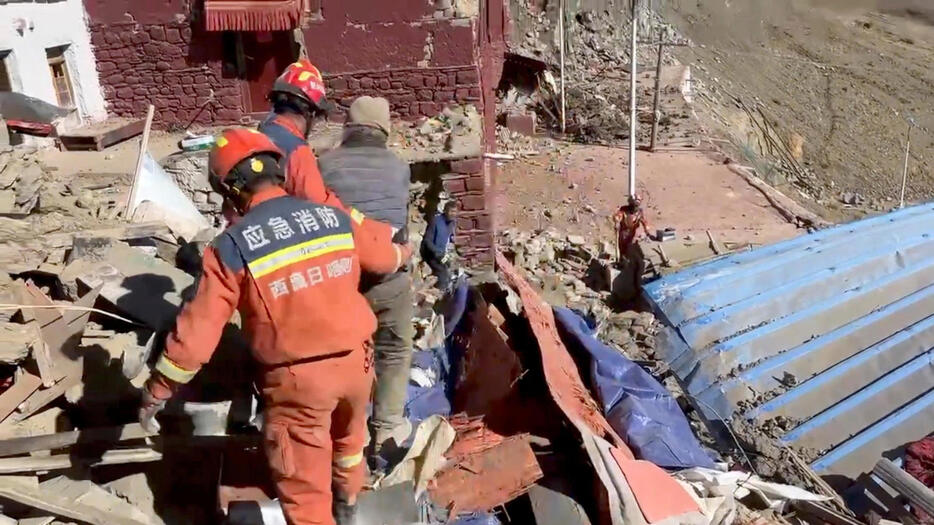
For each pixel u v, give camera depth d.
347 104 12.94
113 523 3.82
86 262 4.89
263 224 3.33
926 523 6.30
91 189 9.42
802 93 45.69
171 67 13.81
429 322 7.52
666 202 19.56
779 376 8.61
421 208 11.68
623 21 42.53
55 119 12.26
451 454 5.43
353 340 3.40
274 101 4.28
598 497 5.11
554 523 5.02
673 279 10.18
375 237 3.78
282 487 3.46
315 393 3.34
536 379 6.20
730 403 8.20
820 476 7.38
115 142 13.10
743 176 21.59
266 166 3.44
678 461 6.48
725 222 18.19
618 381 7.33
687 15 48.78
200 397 4.32
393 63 12.78
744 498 6.17
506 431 5.78
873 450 7.77
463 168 11.44
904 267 10.59
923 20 56.97
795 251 10.73
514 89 27.31
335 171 4.50
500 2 17.39
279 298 3.29
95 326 4.54
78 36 13.42
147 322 4.54
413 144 11.89
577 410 5.94
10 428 3.91
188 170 11.92
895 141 42.06
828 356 8.99
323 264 3.38
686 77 34.38
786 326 9.32
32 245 5.19
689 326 9.29
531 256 15.05
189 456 4.19
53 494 3.79
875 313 9.73
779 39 51.69
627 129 26.23
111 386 4.23
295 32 12.84
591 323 9.83
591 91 30.52
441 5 12.59
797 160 37.28
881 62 50.66
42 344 4.11
